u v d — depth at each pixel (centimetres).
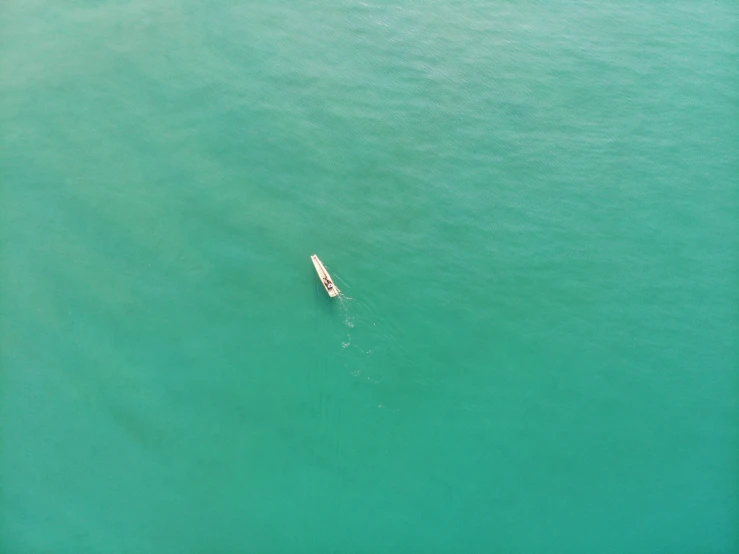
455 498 5122
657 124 6262
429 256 5788
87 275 5709
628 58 6606
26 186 5984
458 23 6794
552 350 5553
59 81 6438
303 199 5934
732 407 5356
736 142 6184
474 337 5588
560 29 6806
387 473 5203
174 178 6019
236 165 6069
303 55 6581
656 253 5800
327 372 5462
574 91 6412
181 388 5412
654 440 5275
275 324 5566
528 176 6062
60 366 5453
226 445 5278
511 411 5375
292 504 5125
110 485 5175
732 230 5856
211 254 5772
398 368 5503
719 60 6569
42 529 5034
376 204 5931
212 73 6481
